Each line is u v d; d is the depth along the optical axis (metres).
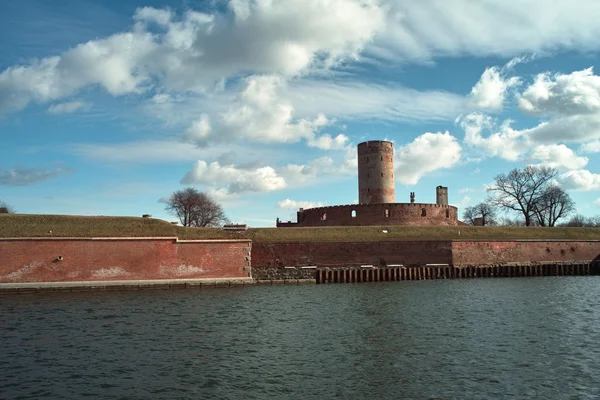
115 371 17.92
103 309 30.95
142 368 18.28
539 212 81.69
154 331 24.48
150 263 43.16
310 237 52.28
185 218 87.94
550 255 58.56
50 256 40.97
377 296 37.56
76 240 41.66
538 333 23.88
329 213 70.12
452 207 70.38
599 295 37.75
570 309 30.92
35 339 22.66
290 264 49.72
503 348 21.00
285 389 16.06
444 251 53.88
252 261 48.84
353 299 35.88
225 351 20.66
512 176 81.94
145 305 32.78
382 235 55.06
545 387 16.22
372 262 51.91
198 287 43.75
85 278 41.53
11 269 40.03
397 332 24.19
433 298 36.19
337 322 26.81
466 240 54.91
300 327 25.50
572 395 15.53
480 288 42.94
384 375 17.44
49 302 34.06
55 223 44.28
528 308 31.31
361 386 16.34
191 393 15.73
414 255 53.12
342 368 18.27
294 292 40.44
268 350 20.81
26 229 42.50
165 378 17.16
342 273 49.19
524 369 18.06
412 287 44.06
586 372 17.72
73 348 21.05
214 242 45.50
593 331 24.34
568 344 21.70
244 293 39.75
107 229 44.38
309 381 16.83
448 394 15.60
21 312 29.78
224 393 15.73
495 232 60.41
